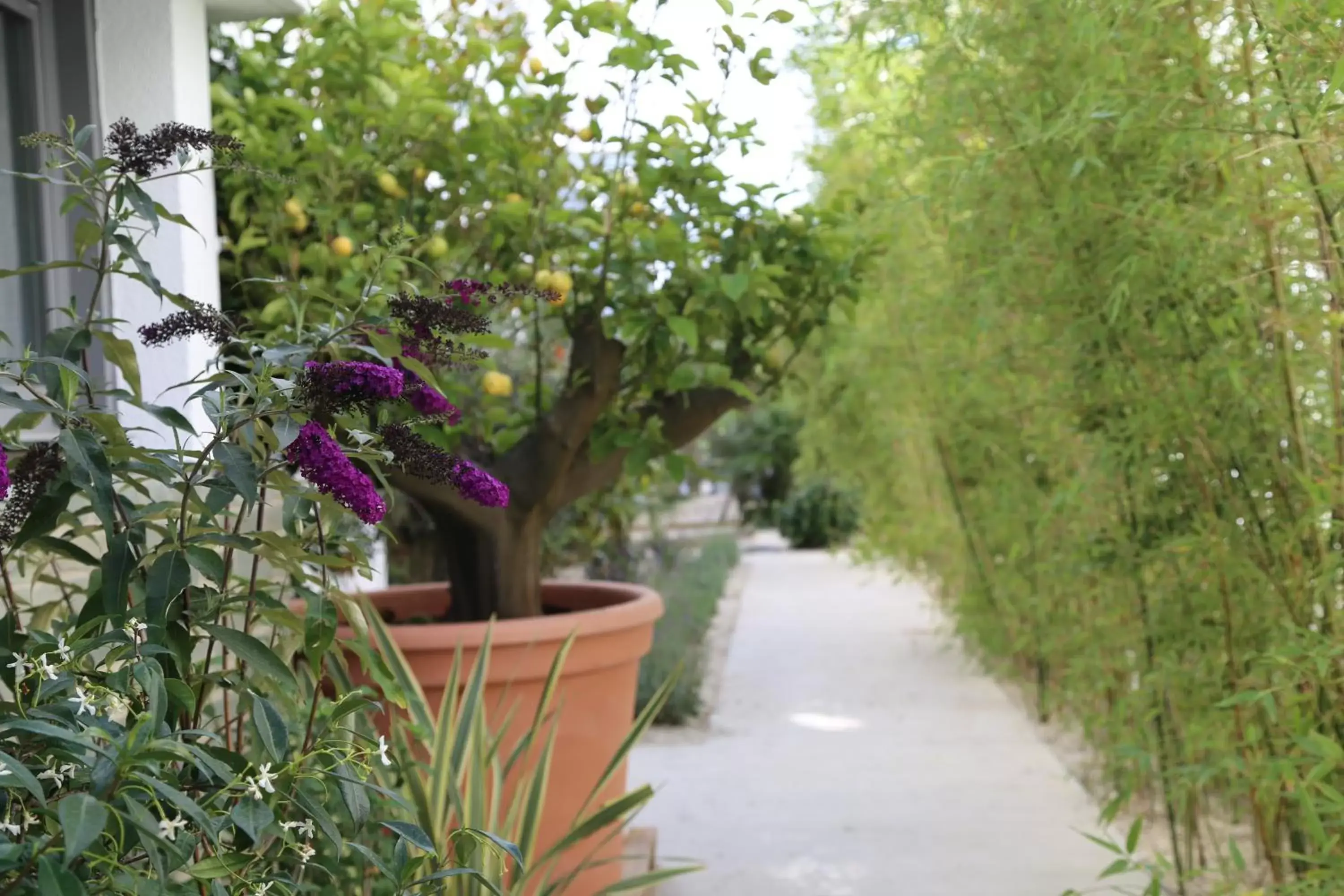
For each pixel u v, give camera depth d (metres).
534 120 2.88
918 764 4.05
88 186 1.46
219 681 1.51
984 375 3.57
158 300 2.30
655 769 4.06
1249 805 2.77
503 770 2.30
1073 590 3.55
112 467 1.43
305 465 1.30
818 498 12.83
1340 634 2.00
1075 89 2.23
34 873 1.04
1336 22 1.69
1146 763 2.24
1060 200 2.31
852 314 3.09
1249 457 2.23
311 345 1.55
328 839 1.45
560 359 4.73
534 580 2.94
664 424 3.01
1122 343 2.36
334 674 1.82
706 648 6.25
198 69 2.44
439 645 2.42
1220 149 1.99
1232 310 2.13
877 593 8.72
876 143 3.10
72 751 1.11
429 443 1.50
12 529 1.36
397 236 1.60
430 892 1.48
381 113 2.77
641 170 2.78
